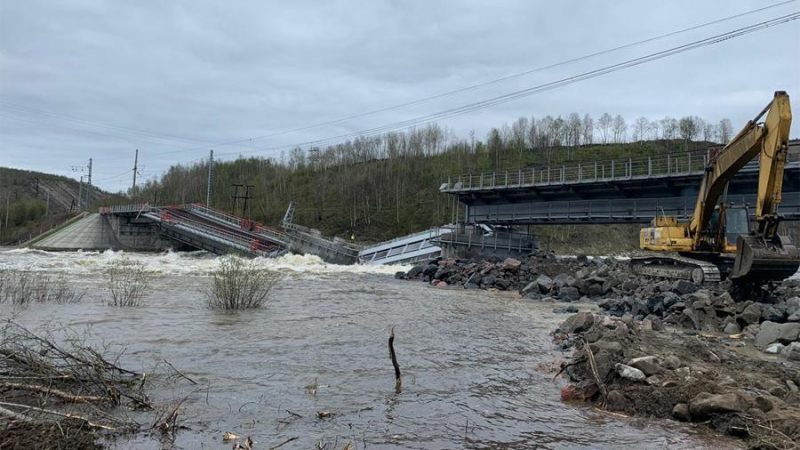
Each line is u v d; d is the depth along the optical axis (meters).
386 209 91.00
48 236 76.62
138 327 13.14
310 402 7.73
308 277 33.72
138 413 6.93
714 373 8.96
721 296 16.66
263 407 7.42
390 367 10.07
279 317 15.80
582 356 9.74
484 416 7.43
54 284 20.91
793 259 17.11
